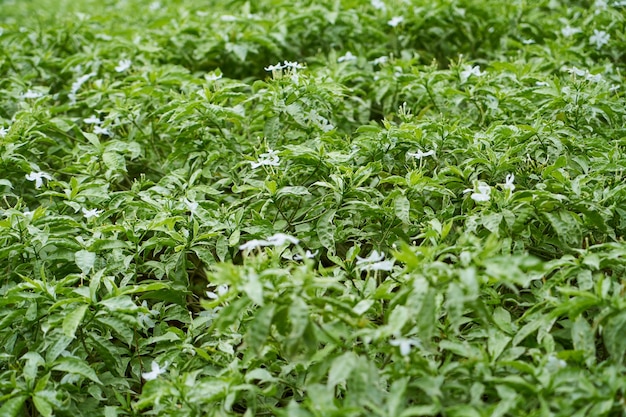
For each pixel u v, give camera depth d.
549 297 2.66
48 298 3.01
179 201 3.56
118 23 6.71
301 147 3.52
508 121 4.06
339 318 2.53
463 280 2.31
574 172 3.53
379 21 5.52
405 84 4.59
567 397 2.34
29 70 5.48
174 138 4.41
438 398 2.43
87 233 3.61
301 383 2.80
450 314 2.30
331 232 3.28
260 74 5.42
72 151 4.38
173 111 4.02
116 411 2.75
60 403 2.65
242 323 3.00
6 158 3.85
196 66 5.42
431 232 2.89
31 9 8.00
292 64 4.02
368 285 2.82
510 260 2.36
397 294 2.52
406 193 3.41
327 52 5.41
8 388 2.70
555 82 3.99
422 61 5.51
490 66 5.01
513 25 5.52
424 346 2.35
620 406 2.32
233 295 2.57
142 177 3.84
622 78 4.61
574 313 2.54
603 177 3.39
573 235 2.91
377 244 3.37
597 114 4.18
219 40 5.21
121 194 3.72
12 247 3.25
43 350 2.96
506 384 2.38
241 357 3.12
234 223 3.40
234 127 4.44
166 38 5.53
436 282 2.45
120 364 3.07
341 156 3.51
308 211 3.48
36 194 4.15
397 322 2.39
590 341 2.50
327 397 2.31
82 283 3.24
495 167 3.41
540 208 3.01
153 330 3.29
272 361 2.86
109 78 4.99
